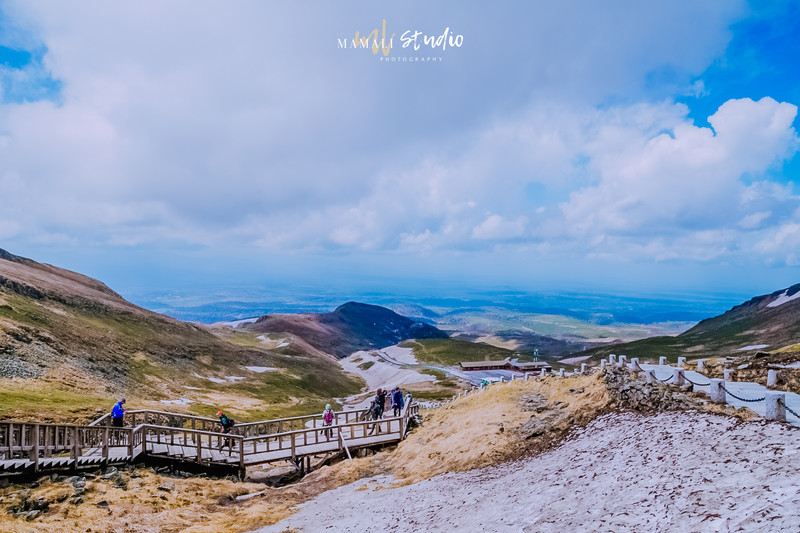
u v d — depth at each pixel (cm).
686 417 2148
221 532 2166
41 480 2428
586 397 3119
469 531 1666
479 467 2686
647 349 18338
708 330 19700
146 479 2755
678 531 1179
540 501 1753
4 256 13650
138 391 7594
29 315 8519
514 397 3969
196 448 3322
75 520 2089
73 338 8625
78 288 13425
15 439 2770
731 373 3050
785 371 2769
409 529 1878
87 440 2906
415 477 2825
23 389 5181
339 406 10906
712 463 1575
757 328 16675
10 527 1934
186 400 8088
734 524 1120
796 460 1416
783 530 1014
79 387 6256
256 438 3306
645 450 1923
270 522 2327
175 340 12469
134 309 13762
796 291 19100
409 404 4291
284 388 12062
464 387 12750
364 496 2594
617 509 1440
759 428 1772
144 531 2106
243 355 14250
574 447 2406
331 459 3566
